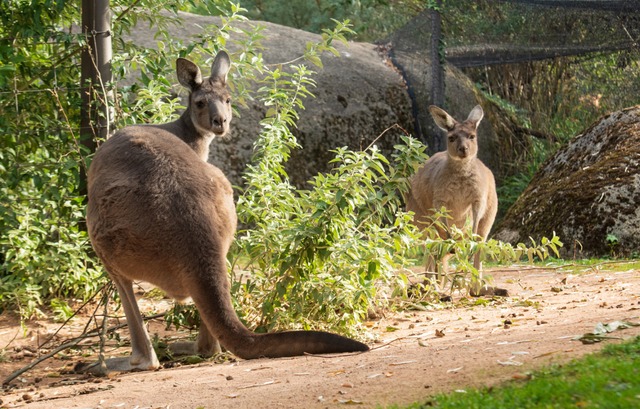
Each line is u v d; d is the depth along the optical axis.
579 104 21.69
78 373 8.47
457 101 20.28
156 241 7.32
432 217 10.65
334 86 19.27
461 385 5.64
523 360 6.05
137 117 11.15
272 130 10.27
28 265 11.15
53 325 10.97
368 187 9.20
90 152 11.01
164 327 10.60
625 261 13.22
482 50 19.53
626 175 15.26
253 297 9.62
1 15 11.17
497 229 16.66
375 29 24.81
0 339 10.38
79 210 11.33
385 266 9.20
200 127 9.73
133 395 6.83
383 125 19.48
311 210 10.03
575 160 16.70
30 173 11.01
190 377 7.38
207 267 7.30
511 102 22.41
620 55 19.91
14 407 6.89
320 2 25.05
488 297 11.12
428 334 8.66
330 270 9.20
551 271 13.20
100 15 11.06
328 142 18.83
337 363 7.12
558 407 4.77
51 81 11.52
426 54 19.67
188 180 7.61
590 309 8.95
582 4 18.14
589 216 15.08
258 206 9.91
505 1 18.91
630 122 16.31
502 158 21.12
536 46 19.14
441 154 13.48
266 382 6.68
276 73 10.88
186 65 9.70
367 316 10.11
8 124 10.93
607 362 5.41
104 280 11.53
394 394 5.70
